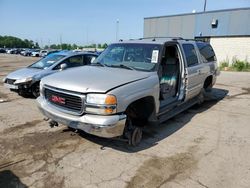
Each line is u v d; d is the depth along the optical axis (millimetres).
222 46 22516
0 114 5910
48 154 3904
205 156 3930
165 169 3520
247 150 4172
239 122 5648
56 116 3865
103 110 3459
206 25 23141
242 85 11062
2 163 3602
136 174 3377
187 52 5730
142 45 4953
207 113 6363
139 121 4488
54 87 3895
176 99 5277
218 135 4832
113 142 4379
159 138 4625
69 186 3086
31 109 6375
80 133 4727
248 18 20469
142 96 3947
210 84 7441
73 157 3818
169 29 25984
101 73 4168
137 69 4535
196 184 3174
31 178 3242
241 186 3145
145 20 27828
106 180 3225
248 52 21031
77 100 3623
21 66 20609
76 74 4160
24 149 4059
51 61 8359
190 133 4914
